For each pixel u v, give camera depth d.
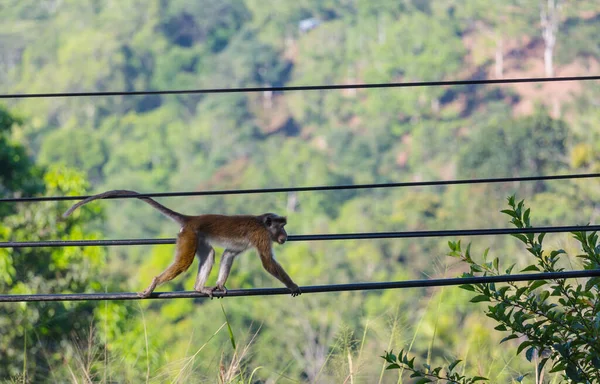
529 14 89.69
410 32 90.75
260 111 90.81
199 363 10.39
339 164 78.88
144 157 84.31
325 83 91.69
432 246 42.78
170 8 104.56
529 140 47.28
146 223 70.50
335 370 9.95
